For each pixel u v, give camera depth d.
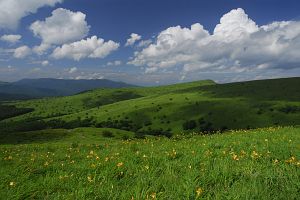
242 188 7.74
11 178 10.16
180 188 7.97
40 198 8.16
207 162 10.82
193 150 14.05
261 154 11.84
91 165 11.20
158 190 8.12
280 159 11.41
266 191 7.61
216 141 17.42
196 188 7.92
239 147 14.33
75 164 12.22
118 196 7.82
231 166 10.12
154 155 12.91
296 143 15.02
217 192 7.67
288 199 7.18
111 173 10.04
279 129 23.94
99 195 7.93
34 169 11.50
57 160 14.55
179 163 11.11
